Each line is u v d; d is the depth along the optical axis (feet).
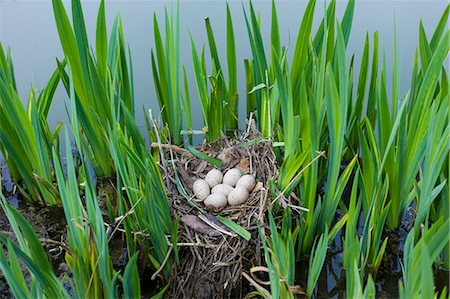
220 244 4.10
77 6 4.42
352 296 3.79
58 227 4.84
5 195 5.19
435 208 4.57
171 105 5.25
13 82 5.08
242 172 4.74
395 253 4.50
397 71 4.35
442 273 4.31
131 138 4.36
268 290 4.27
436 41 4.64
